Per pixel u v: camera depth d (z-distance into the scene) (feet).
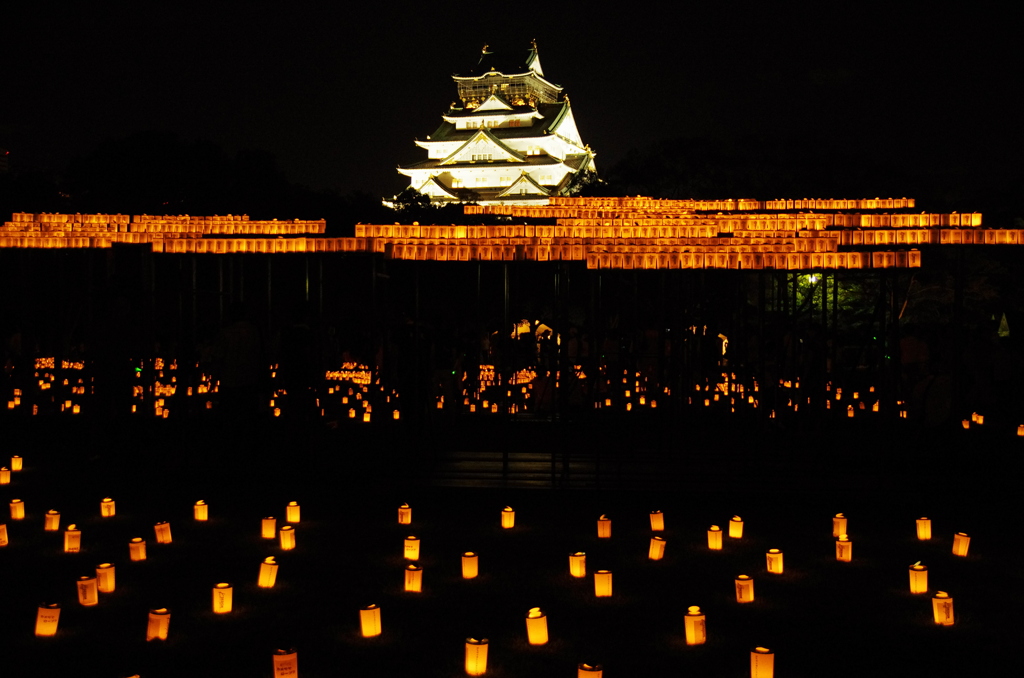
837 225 58.95
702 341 63.82
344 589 28.09
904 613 25.93
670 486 40.16
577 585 28.43
